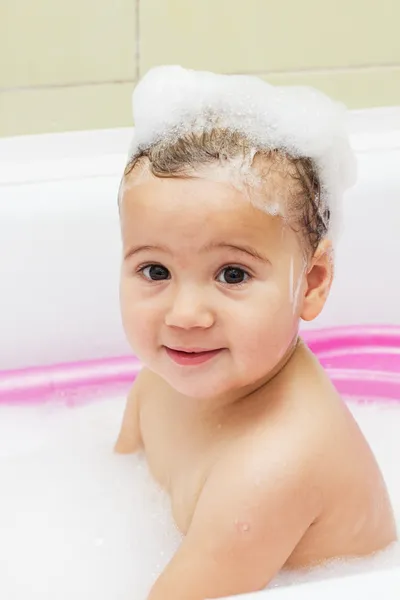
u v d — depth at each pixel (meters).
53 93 1.26
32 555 0.92
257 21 1.27
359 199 1.16
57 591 0.87
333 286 1.20
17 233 1.11
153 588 0.73
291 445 0.71
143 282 0.72
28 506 0.98
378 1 1.29
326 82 1.34
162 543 0.91
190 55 1.27
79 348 1.19
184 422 0.82
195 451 0.79
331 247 0.77
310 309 0.77
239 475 0.71
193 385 0.72
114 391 1.16
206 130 0.72
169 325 0.70
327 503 0.73
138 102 0.76
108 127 1.30
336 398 0.78
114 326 1.19
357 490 0.75
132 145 0.77
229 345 0.70
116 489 0.98
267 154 0.71
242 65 1.30
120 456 1.00
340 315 1.22
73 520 0.95
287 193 0.71
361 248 1.18
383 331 1.20
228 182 0.68
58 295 1.15
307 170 0.74
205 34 1.26
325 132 0.76
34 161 1.15
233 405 0.77
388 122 1.24
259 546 0.70
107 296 1.17
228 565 0.70
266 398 0.75
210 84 0.75
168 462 0.85
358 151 1.18
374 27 1.31
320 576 0.77
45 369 1.17
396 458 1.05
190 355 0.71
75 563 0.90
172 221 0.68
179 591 0.71
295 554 0.76
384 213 1.17
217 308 0.69
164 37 1.25
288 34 1.29
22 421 1.12
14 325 1.16
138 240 0.70
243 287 0.70
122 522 0.94
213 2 1.24
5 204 1.11
